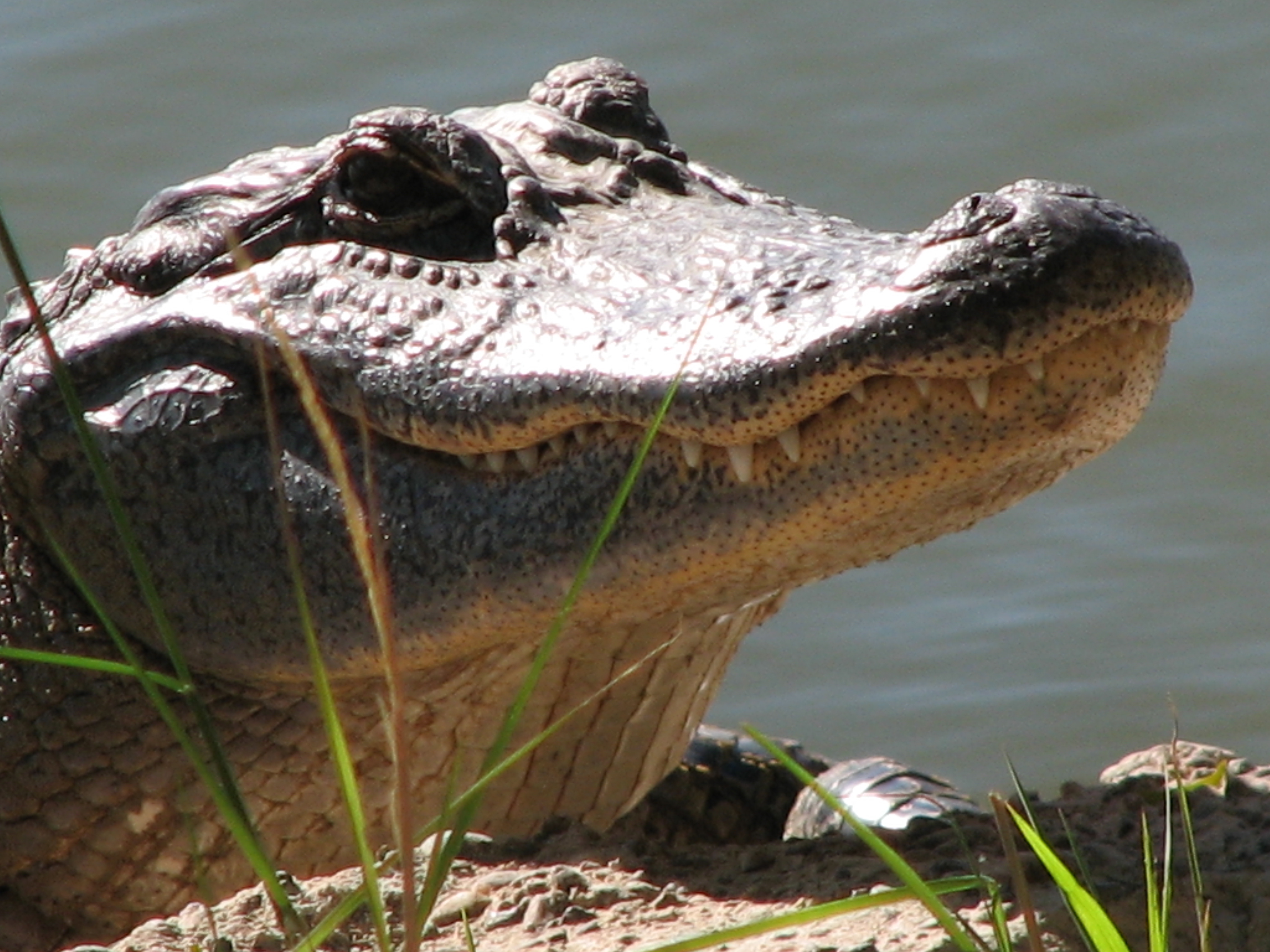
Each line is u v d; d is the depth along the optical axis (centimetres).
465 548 1016
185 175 2666
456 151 1130
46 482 1159
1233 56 2830
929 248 884
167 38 2966
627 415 943
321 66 2877
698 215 1112
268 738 1134
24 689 1183
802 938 858
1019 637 1938
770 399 897
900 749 1778
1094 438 920
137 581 1134
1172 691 1819
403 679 1069
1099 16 2962
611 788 1180
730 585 980
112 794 1174
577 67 1295
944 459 888
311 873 1171
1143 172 2612
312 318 1077
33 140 2748
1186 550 2045
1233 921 860
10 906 1208
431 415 1016
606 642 1048
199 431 1104
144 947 903
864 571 2088
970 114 2752
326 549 1066
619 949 859
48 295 1239
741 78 2850
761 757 1481
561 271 1066
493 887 946
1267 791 1052
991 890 770
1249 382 2278
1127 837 989
